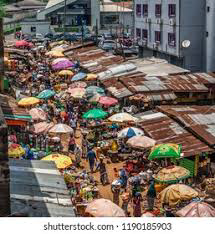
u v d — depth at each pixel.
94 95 46.31
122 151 36.00
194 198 25.20
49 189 19.98
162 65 55.22
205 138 32.31
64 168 29.73
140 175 30.95
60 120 43.34
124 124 39.38
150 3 70.75
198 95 45.53
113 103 43.97
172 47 63.59
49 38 101.06
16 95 46.28
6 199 15.40
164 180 27.84
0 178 15.23
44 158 29.56
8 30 111.12
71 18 110.62
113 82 48.94
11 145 30.47
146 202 28.53
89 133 39.03
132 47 82.38
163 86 45.41
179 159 31.95
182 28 61.12
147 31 72.75
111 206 22.47
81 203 26.33
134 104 44.19
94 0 110.31
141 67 54.72
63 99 48.47
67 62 62.44
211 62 59.94
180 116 35.75
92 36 97.38
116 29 102.75
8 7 129.88
